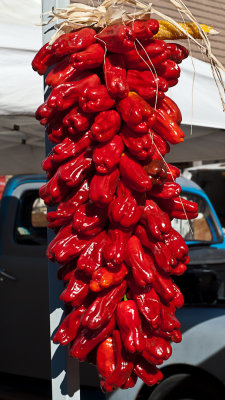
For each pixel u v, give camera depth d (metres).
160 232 1.49
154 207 1.54
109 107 1.48
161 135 1.56
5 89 2.11
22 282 4.66
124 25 1.43
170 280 1.58
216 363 3.33
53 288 1.83
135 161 1.50
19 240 4.80
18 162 4.93
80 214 1.53
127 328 1.51
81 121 1.48
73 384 1.82
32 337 4.59
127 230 1.53
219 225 5.06
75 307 1.59
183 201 1.62
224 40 2.95
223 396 3.31
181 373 3.43
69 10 1.56
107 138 1.47
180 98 2.34
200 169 8.90
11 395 4.52
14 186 5.01
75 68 1.48
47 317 4.51
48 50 1.58
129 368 1.55
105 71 1.47
